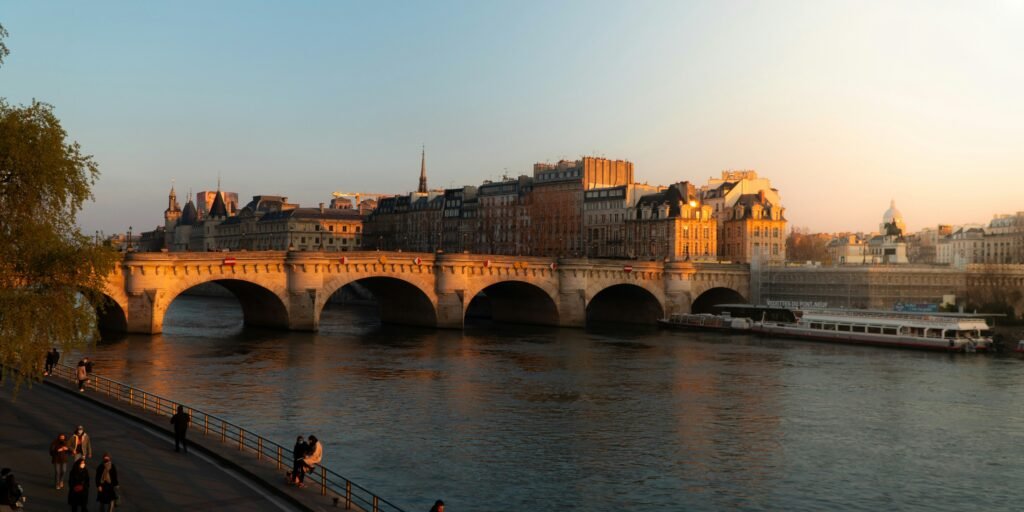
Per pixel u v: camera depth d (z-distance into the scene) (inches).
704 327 5654.5
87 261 1942.7
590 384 3171.8
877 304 5625.0
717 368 3661.4
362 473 1927.9
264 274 4717.0
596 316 6752.0
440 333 5064.0
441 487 1847.9
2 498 1262.3
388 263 5068.9
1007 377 3494.1
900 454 2218.3
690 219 7396.7
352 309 7509.8
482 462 2055.9
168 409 2349.9
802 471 2047.2
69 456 1637.6
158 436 1882.4
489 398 2851.9
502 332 5241.1
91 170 2047.2
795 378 3400.6
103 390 2516.0
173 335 4461.1
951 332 4503.0
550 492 1839.3
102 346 3895.2
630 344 4616.1
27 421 1972.2
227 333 4685.0
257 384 2987.2
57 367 2731.3
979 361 4035.4
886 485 1951.3
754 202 7829.7
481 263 5359.3
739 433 2413.9
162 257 4338.1
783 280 6195.9
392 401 2755.9
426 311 5374.0
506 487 1865.2
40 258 1898.4
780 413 2691.9
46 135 1924.2
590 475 1974.7
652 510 1743.4
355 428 2357.3
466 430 2379.4
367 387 2999.5
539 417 2568.9
